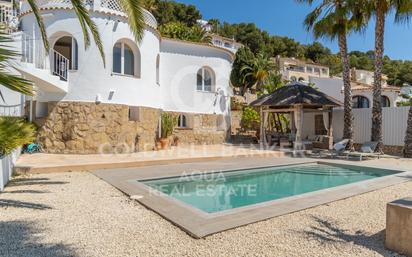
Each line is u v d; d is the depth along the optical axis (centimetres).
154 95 1775
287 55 7806
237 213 589
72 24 1480
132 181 912
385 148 1872
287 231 507
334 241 468
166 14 4925
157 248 433
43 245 437
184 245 445
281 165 1335
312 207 651
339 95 2944
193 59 2123
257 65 4347
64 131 1475
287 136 2195
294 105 1945
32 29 1485
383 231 516
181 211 597
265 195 902
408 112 1755
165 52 2025
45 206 640
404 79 5953
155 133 1800
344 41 1867
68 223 534
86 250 422
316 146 2027
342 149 1727
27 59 1329
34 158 1288
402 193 798
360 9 1759
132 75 1677
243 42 6844
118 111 1559
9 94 1426
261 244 452
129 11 659
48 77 1320
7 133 746
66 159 1278
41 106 1532
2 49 467
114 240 460
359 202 702
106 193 769
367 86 3081
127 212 606
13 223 530
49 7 1456
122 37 1568
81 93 1486
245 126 2591
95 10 1478
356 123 2031
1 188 777
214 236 480
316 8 1886
